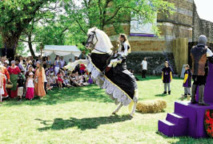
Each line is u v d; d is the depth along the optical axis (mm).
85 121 5418
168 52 20484
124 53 5602
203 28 29422
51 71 12195
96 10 14828
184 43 19578
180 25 22391
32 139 4105
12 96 8938
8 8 11938
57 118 5680
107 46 5773
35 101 8180
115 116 5980
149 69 19719
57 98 8852
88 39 5656
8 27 13859
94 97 9102
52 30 16016
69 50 14836
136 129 4773
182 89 11586
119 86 5699
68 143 3912
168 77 10023
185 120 4434
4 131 4555
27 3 12289
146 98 8867
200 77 4469
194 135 4309
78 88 12016
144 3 14305
